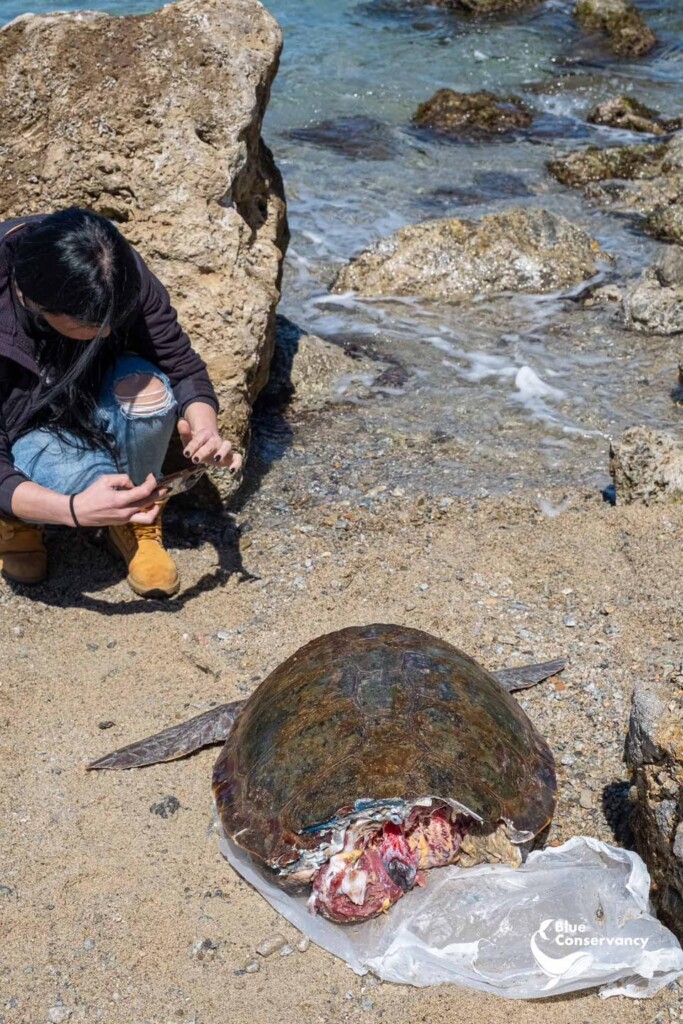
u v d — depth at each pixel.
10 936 3.13
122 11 13.59
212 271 5.07
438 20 16.16
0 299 3.90
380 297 7.93
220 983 3.01
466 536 5.03
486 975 2.99
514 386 6.68
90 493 3.85
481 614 4.46
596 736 3.85
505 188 10.08
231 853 3.37
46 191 5.11
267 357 5.51
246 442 5.30
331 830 3.12
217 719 3.82
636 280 8.14
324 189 9.93
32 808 3.54
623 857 3.24
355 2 16.92
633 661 4.17
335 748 3.21
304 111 12.16
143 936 3.14
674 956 2.99
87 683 4.07
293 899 3.24
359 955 3.08
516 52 14.71
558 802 3.59
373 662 3.45
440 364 6.96
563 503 5.36
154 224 5.09
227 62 5.25
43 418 4.19
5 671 4.09
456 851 3.24
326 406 6.43
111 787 3.62
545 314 7.67
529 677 4.04
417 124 11.89
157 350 4.37
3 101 5.20
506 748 3.33
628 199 9.70
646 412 6.35
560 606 4.51
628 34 15.06
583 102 12.80
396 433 6.11
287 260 8.48
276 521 5.20
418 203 9.67
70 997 2.96
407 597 4.57
